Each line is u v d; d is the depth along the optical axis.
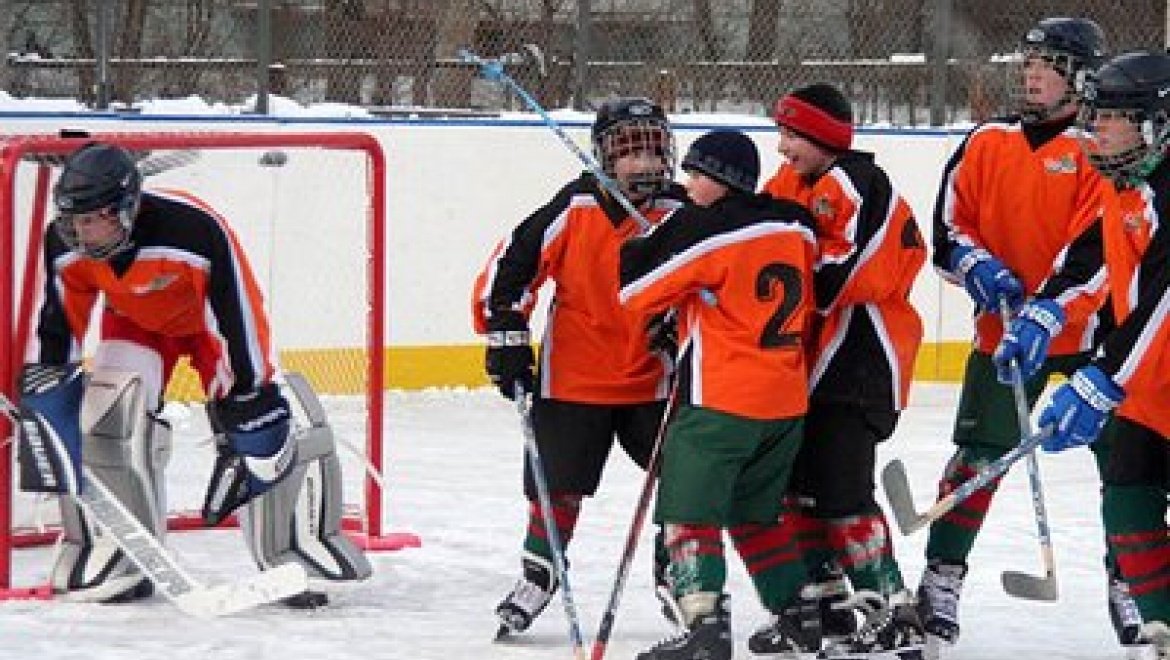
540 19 24.02
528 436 11.06
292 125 22.06
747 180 10.48
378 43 23.45
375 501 14.55
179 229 11.74
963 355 24.92
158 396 12.61
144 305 12.00
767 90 24.86
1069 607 13.13
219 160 21.36
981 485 10.42
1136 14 25.91
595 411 11.41
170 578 11.70
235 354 11.87
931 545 11.57
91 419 12.12
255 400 11.91
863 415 10.85
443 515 15.98
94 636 11.38
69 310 12.12
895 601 10.82
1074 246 10.91
